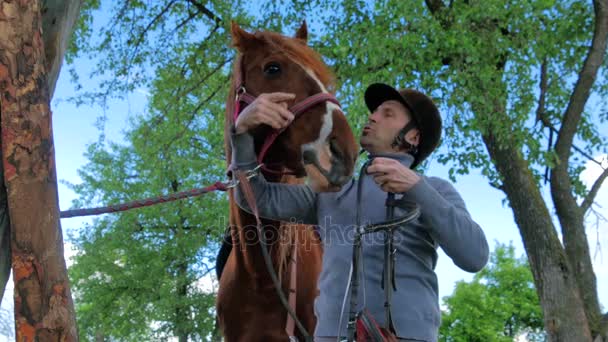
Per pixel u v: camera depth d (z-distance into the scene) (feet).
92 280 54.44
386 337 5.67
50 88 5.20
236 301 8.75
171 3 30.71
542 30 25.73
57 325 4.42
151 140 33.50
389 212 6.17
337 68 24.86
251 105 7.04
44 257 4.42
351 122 22.04
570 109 27.73
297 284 8.84
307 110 7.25
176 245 51.29
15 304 4.40
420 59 23.12
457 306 83.30
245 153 7.15
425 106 7.13
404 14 22.09
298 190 7.62
